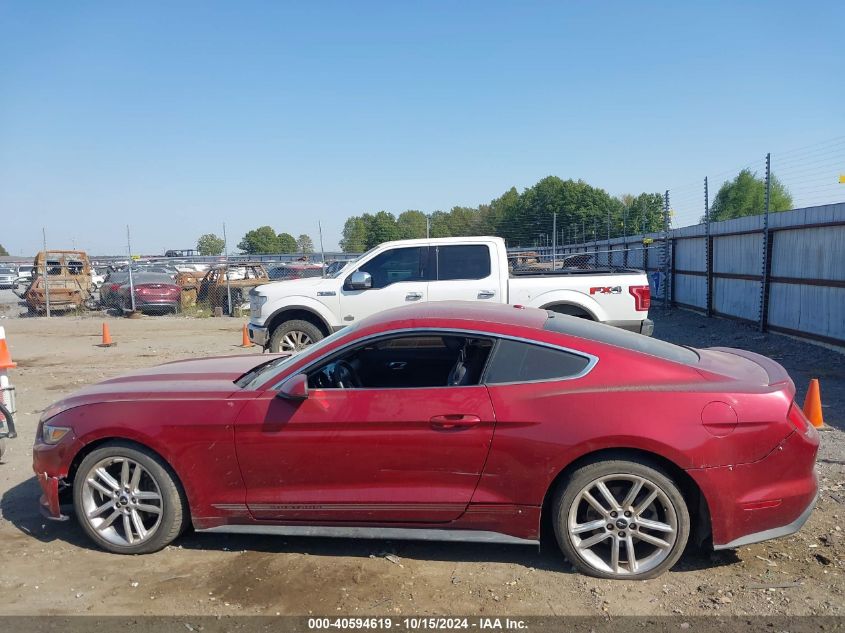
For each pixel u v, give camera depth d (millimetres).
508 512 3828
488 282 9234
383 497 3922
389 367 4887
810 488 3740
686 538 3711
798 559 4008
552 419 3729
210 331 16391
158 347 13523
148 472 4145
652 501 3723
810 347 11344
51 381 9828
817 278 11477
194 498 4102
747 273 14477
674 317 17328
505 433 3775
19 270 39031
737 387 3723
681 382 3771
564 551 3830
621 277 9078
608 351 3893
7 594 3777
